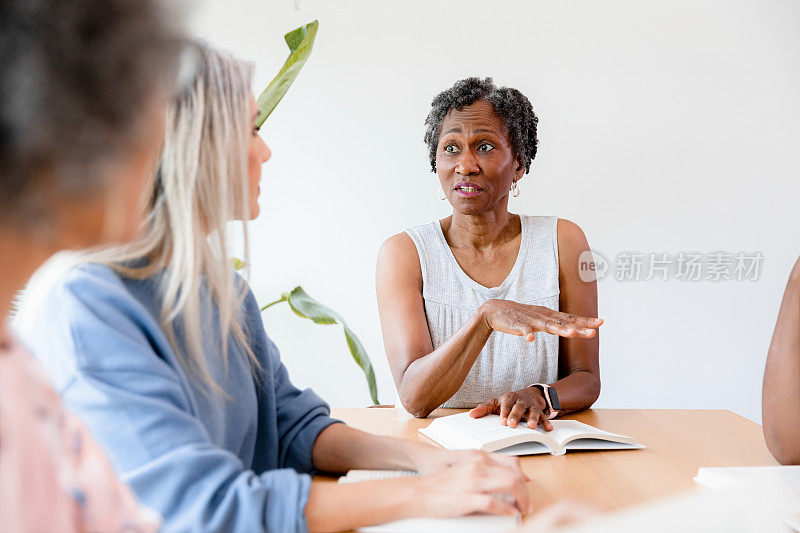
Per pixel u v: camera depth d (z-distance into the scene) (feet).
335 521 2.64
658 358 9.50
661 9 9.34
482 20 9.34
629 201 9.48
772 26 9.37
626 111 9.43
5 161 0.95
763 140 9.44
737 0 9.34
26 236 1.02
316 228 9.39
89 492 1.26
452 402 5.62
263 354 3.67
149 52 1.05
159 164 2.71
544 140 9.45
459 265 5.81
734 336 9.48
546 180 9.48
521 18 9.35
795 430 3.45
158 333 2.63
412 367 5.13
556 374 5.66
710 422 4.68
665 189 9.48
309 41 5.59
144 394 2.44
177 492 2.39
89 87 0.98
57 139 0.95
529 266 5.79
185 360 2.83
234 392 3.25
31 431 1.13
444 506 2.71
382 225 9.40
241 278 3.43
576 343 5.64
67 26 0.95
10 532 1.05
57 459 1.20
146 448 2.39
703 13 9.36
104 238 1.11
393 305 5.65
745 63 9.40
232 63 2.92
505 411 4.26
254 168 3.20
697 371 9.52
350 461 3.51
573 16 9.36
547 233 5.89
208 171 2.83
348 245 9.39
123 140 1.03
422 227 6.00
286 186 9.36
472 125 5.46
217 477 2.46
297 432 3.68
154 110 1.11
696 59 9.40
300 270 9.39
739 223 9.50
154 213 2.77
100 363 2.43
